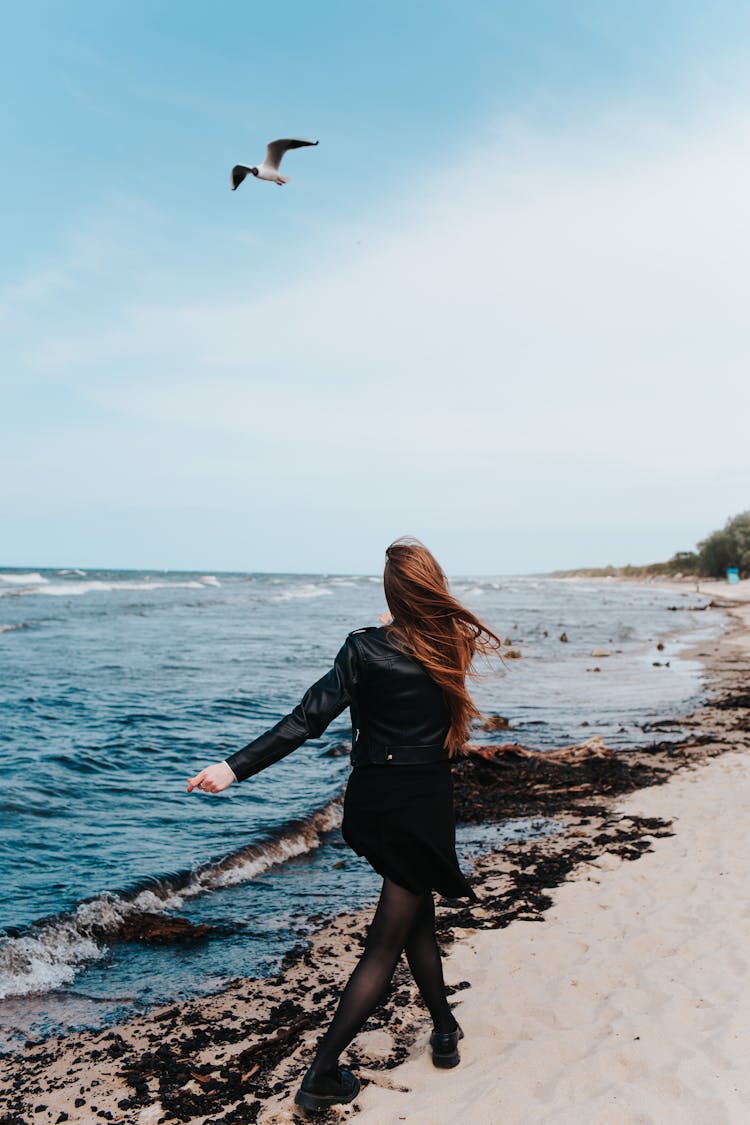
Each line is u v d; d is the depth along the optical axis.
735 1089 2.65
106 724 10.73
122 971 4.29
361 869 6.03
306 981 4.15
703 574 95.25
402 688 2.78
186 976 4.22
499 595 68.44
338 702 2.72
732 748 9.75
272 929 4.86
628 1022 3.25
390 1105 2.81
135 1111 2.97
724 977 3.57
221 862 5.84
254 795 7.81
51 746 9.28
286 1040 3.48
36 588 58.19
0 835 6.21
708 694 14.81
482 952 4.27
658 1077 2.78
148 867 5.65
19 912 4.78
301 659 19.61
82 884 5.28
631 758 9.43
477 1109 2.70
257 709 12.36
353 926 4.91
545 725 11.75
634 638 27.92
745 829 6.17
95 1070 3.29
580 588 95.12
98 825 6.63
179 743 9.81
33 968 4.22
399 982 3.99
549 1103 2.71
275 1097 3.00
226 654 20.47
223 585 83.25
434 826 2.77
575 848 6.19
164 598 52.53
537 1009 3.51
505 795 8.09
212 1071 3.25
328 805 7.46
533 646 24.88
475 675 2.96
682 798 7.43
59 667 16.75
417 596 2.85
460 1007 3.62
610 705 13.70
